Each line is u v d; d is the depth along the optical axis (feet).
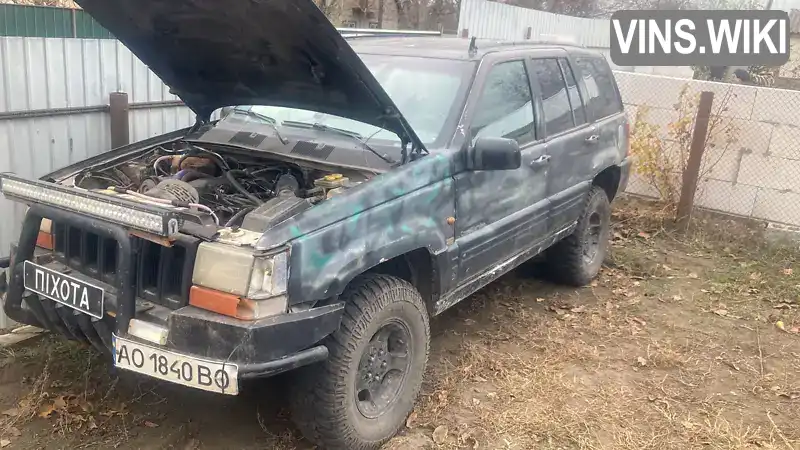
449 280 12.35
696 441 11.91
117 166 12.22
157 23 11.03
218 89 13.01
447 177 11.90
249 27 10.27
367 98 10.85
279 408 12.10
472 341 15.20
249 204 10.75
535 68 15.29
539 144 14.88
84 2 10.73
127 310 9.18
